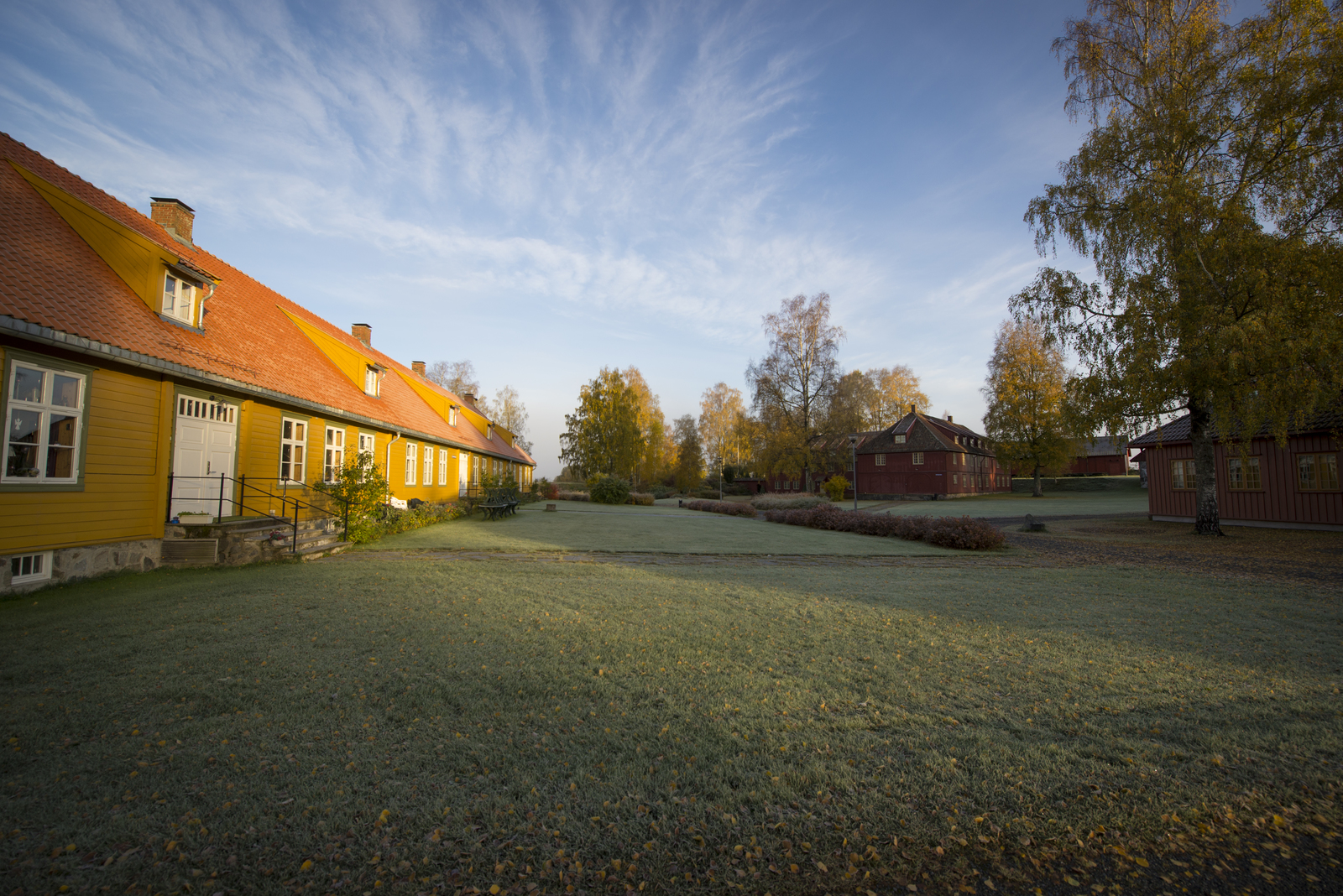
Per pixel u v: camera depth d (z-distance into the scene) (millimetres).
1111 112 19094
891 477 56156
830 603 8328
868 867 2855
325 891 2596
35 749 3730
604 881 2705
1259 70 16062
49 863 2707
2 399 7949
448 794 3316
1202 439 18781
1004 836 3111
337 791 3322
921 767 3730
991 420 50062
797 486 59938
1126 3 18391
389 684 4891
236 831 2980
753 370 52000
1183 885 2787
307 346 17938
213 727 4074
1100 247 18391
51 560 8578
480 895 2594
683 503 39125
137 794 3273
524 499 35688
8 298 7895
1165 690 5156
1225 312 15727
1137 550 15859
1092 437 19359
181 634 6156
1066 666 5727
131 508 9859
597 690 4855
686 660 5652
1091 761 3869
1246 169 16828
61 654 5496
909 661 5793
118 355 9031
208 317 13281
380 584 8781
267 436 13414
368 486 13609
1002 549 16156
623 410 46562
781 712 4500
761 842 2992
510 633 6422
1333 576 11586
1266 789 3600
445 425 27281
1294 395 14641
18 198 10195
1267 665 5848
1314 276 14914
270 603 7504
